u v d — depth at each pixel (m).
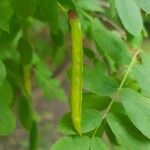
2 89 0.18
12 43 0.25
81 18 0.22
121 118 0.17
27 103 0.24
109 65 0.21
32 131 0.23
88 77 0.17
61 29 0.22
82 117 0.16
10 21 0.22
